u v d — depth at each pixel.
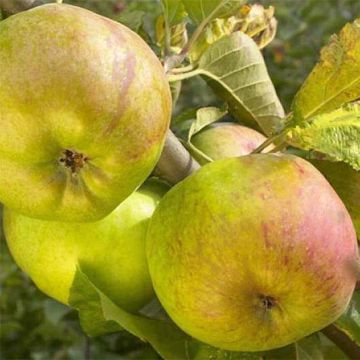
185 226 0.38
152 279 0.40
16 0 0.40
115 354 0.90
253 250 0.37
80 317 0.42
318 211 0.38
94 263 0.42
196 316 0.38
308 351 0.44
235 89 0.48
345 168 0.43
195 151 0.44
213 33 0.48
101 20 0.37
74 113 0.35
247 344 0.40
